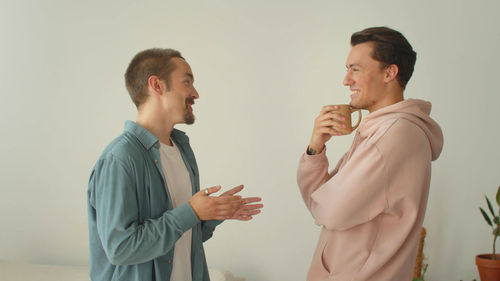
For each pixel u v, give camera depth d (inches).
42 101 126.6
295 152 118.1
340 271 49.2
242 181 120.5
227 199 50.9
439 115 110.4
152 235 47.5
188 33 123.2
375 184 46.9
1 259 122.6
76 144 125.4
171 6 123.9
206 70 122.4
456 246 109.6
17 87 127.4
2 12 128.0
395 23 112.5
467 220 109.0
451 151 110.0
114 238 47.1
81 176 125.0
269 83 119.6
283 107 118.8
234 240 120.6
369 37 50.8
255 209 55.4
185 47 123.3
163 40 124.0
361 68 50.9
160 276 50.9
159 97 55.2
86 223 124.3
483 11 108.2
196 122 122.6
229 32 121.5
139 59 55.9
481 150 108.5
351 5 115.1
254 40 120.4
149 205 51.6
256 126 120.1
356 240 48.8
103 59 125.2
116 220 47.4
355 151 50.4
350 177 47.9
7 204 127.0
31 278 99.0
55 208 125.4
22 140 127.0
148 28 124.5
